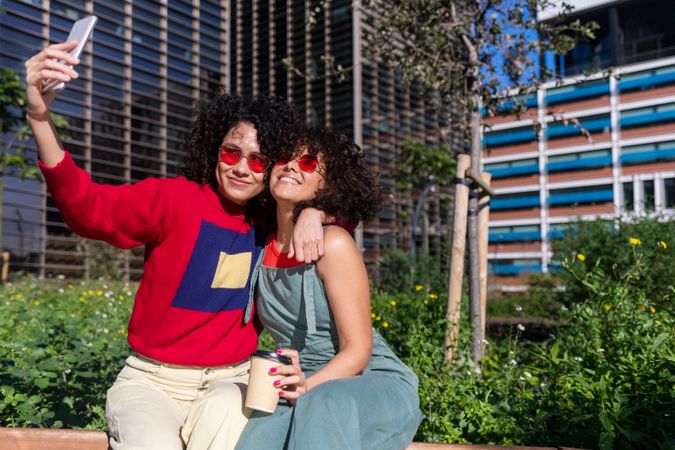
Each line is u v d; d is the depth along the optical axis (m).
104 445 2.22
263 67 33.06
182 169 2.58
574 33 5.64
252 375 1.90
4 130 11.86
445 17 5.46
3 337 4.43
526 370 3.97
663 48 33.94
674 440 2.58
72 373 3.58
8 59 14.59
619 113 33.69
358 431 1.87
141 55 17.86
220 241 2.35
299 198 2.29
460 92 5.39
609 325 3.69
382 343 2.28
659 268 6.36
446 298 5.29
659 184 32.50
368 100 28.73
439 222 17.38
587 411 2.88
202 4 18.88
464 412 3.33
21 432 2.22
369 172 2.43
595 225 8.88
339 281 2.07
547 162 35.00
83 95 17.80
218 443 1.97
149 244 2.36
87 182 2.08
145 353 2.30
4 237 16.95
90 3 15.84
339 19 29.47
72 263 17.52
